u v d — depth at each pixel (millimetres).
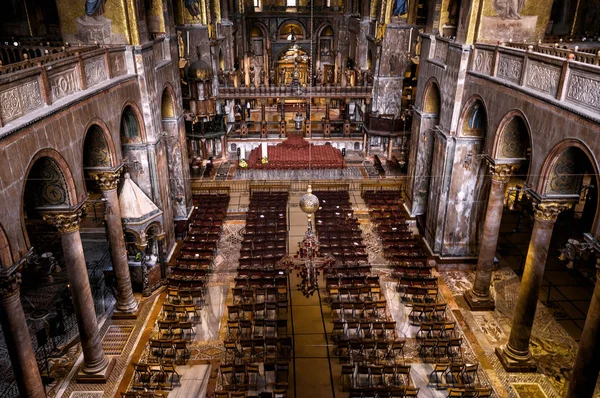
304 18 48000
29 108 11500
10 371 16312
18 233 11016
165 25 22188
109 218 17406
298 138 38875
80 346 17500
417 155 25766
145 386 15508
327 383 16031
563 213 26516
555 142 13227
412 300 20266
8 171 10523
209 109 33656
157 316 19344
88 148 16156
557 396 15344
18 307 11508
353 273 21219
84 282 14844
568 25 24094
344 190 31156
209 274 22344
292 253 23516
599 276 11734
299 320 19188
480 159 20438
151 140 19984
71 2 17516
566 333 18188
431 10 23156
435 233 22719
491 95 17078
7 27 24531
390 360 16922
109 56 16578
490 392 14703
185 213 25938
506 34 18344
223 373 15797
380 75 35656
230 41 40250
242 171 34688
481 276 19391
